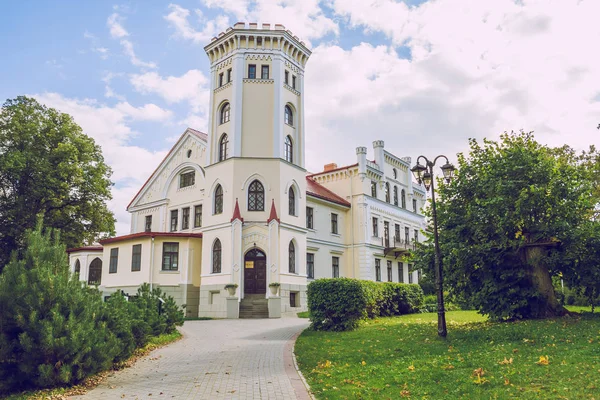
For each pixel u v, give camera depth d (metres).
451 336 13.56
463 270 16.67
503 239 15.96
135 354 12.73
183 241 31.64
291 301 30.41
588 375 7.92
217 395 8.34
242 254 29.28
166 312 17.12
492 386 7.87
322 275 37.12
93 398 8.27
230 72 32.69
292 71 33.78
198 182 35.28
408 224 46.94
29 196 32.88
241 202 30.14
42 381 8.54
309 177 44.00
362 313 17.83
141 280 31.02
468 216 16.92
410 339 13.73
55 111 35.56
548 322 14.49
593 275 16.12
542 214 16.62
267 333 18.02
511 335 12.53
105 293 32.88
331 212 39.22
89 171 36.62
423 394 7.72
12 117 33.22
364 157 41.06
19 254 9.96
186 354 13.05
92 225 37.97
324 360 11.33
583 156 30.41
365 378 9.04
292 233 31.08
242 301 28.30
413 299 24.64
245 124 31.31
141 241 31.73
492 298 16.36
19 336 8.50
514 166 16.53
